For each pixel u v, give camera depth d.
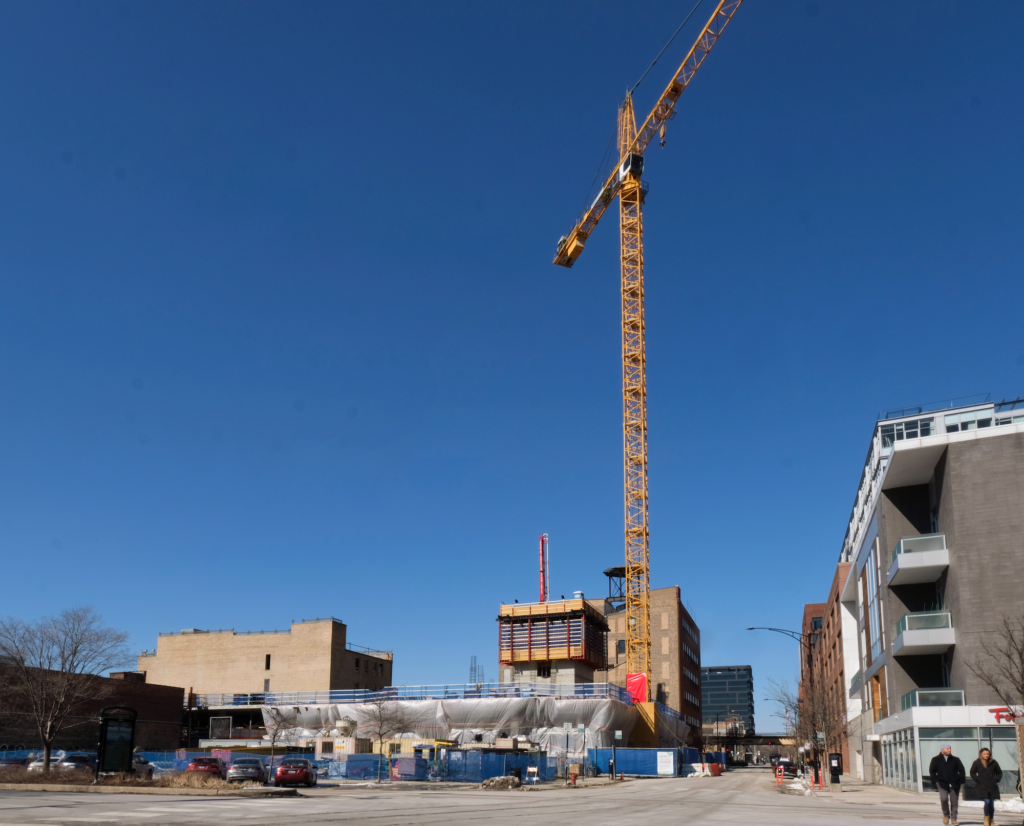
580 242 121.44
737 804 33.12
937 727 39.41
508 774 53.97
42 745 60.28
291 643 94.38
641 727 88.81
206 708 84.81
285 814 22.52
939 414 63.59
